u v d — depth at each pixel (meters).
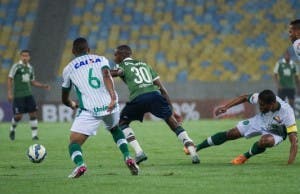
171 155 28.64
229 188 17.28
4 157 28.64
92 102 19.69
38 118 64.50
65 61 76.69
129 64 24.83
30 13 82.81
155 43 79.44
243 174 20.39
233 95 67.88
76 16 82.88
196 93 67.94
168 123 24.80
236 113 64.25
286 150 29.34
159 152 30.12
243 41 79.62
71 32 80.56
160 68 75.56
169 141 36.44
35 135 40.06
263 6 84.25
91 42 79.38
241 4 84.75
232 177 19.66
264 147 23.42
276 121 23.23
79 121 19.73
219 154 28.50
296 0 84.81
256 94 23.66
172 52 78.06
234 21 82.38
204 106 64.50
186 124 52.78
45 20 81.31
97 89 19.81
